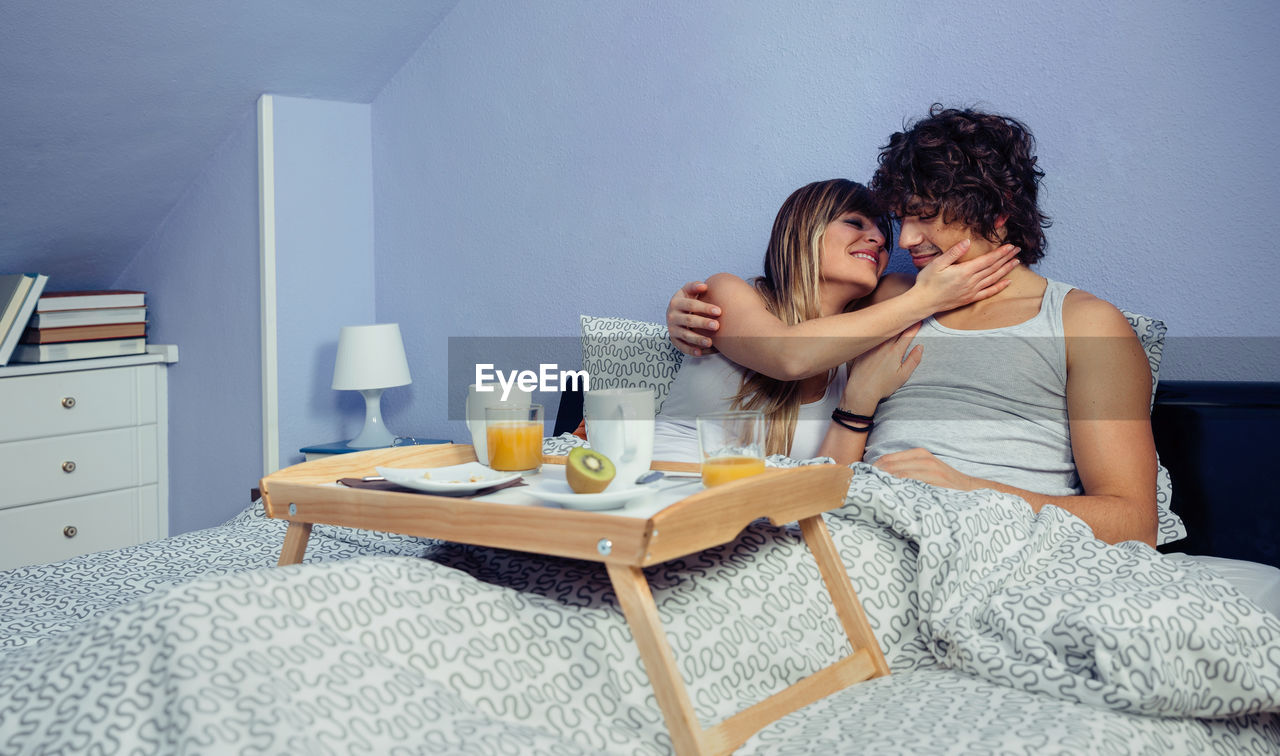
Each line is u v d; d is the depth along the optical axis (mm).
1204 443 1626
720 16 2285
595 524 938
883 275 1926
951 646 1175
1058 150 1912
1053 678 1051
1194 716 1058
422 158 2873
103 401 2941
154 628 852
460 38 2748
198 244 2975
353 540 1516
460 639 984
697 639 1082
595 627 1028
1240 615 1097
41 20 2234
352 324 2988
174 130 2725
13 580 1371
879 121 2100
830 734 971
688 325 1842
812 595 1229
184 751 760
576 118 2545
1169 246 1818
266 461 2838
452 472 1296
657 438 1848
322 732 802
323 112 2867
